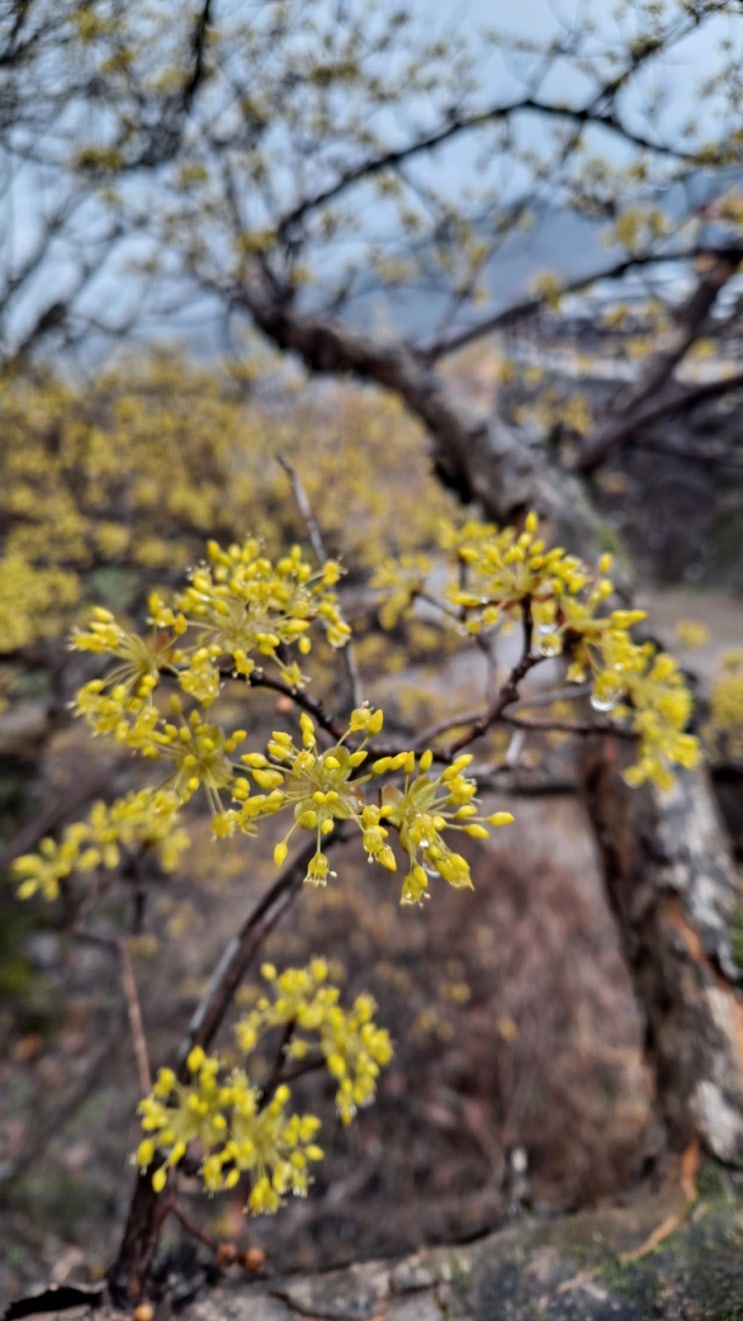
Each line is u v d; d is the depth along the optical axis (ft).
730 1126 5.16
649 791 7.02
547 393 13.28
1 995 14.84
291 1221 11.60
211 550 3.34
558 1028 14.20
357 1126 13.08
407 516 13.24
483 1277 4.29
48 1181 11.82
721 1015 5.80
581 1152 12.11
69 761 16.70
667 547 29.53
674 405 11.87
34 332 12.37
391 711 10.53
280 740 2.68
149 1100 3.41
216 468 14.39
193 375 14.58
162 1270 4.38
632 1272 4.23
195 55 7.66
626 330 11.62
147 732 3.00
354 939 15.39
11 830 16.29
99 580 13.39
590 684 4.17
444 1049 14.25
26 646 10.71
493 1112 13.21
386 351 11.98
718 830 6.95
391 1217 11.79
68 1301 4.06
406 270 12.78
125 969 5.34
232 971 4.41
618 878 7.14
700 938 6.21
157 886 16.65
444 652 11.83
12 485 12.95
